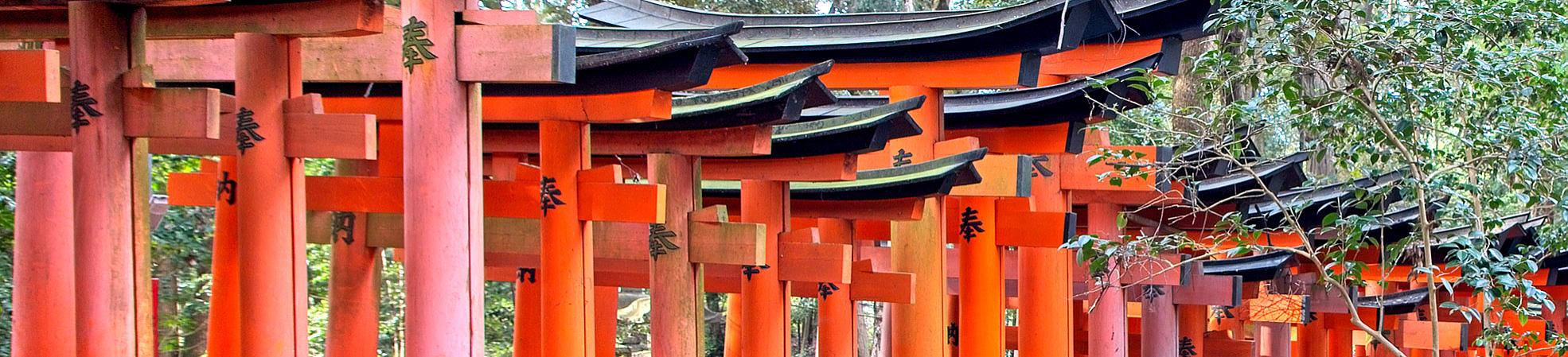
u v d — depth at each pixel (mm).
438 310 5375
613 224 7230
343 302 7668
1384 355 13633
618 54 5891
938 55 8062
